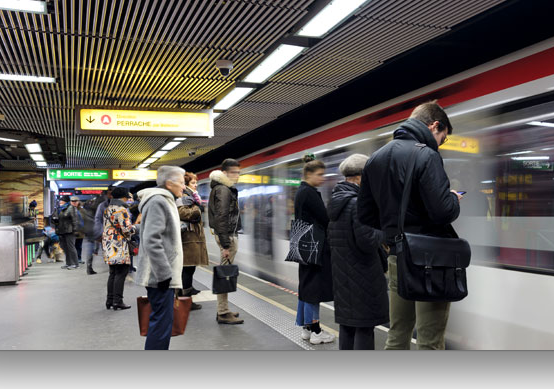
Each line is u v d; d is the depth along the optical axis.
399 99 5.26
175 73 6.66
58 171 17.73
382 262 3.11
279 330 4.58
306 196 3.75
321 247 3.76
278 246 8.42
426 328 2.21
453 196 2.08
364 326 2.92
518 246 3.64
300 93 7.77
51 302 6.41
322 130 7.07
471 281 4.04
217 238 4.76
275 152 8.88
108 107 7.62
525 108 3.66
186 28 5.12
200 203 5.43
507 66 3.86
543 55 3.55
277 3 4.48
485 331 3.86
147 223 3.15
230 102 8.05
